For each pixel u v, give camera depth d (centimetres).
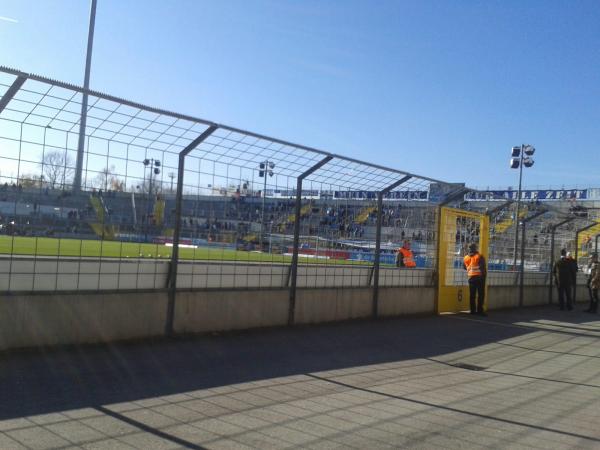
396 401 634
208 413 544
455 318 1441
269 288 1040
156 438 469
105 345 795
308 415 559
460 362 905
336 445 481
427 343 1053
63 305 757
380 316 1305
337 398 629
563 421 592
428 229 1454
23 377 617
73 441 450
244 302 993
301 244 1098
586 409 645
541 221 1975
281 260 1062
